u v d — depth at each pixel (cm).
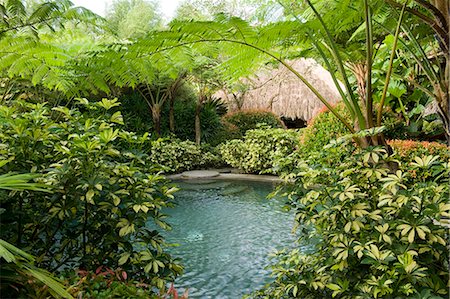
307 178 214
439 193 176
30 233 200
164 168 219
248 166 838
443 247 176
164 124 1052
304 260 219
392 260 174
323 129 608
